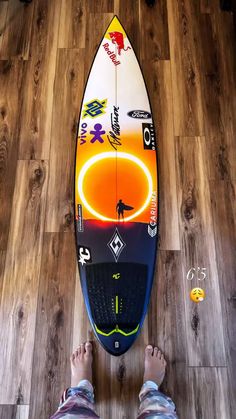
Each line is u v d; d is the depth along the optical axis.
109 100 1.75
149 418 1.16
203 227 1.60
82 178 1.59
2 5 2.11
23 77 1.91
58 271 1.52
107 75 1.81
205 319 1.45
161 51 1.96
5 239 1.58
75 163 1.62
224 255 1.55
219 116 1.82
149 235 1.51
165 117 1.81
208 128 1.79
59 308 1.46
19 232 1.59
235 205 1.64
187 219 1.61
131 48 1.88
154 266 1.48
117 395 1.34
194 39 2.00
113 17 2.00
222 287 1.50
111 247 1.49
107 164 1.62
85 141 1.66
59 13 2.08
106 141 1.66
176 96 1.86
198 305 1.47
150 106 1.75
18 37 2.02
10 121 1.81
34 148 1.75
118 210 1.54
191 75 1.91
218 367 1.38
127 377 1.37
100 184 1.58
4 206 1.64
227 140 1.77
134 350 1.40
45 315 1.45
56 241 1.57
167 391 1.35
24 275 1.52
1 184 1.68
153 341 1.42
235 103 1.85
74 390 1.25
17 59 1.96
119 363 1.38
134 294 1.43
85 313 1.46
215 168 1.71
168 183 1.68
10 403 1.33
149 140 1.67
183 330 1.43
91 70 1.82
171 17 2.05
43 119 1.81
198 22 2.04
